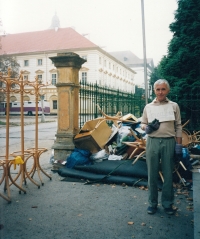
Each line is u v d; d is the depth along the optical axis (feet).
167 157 11.89
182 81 29.63
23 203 13.42
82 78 148.15
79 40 155.43
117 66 186.29
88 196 14.48
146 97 29.63
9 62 109.29
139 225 11.02
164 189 12.17
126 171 16.94
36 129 16.65
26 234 10.23
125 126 22.08
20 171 15.28
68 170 18.45
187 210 12.61
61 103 20.75
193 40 30.73
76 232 10.42
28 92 16.16
